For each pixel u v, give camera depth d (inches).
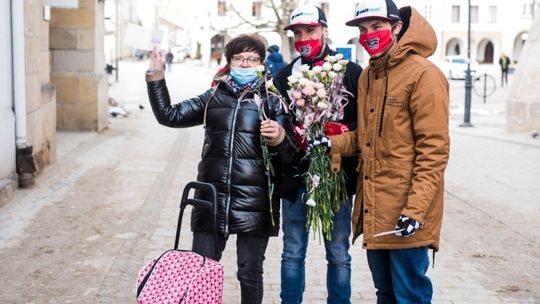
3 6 335.6
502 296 215.5
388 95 149.0
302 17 175.0
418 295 152.1
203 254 165.5
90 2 573.0
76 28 573.6
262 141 164.2
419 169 144.6
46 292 209.0
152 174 401.1
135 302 202.4
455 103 1056.8
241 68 167.0
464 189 382.9
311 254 255.4
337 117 168.7
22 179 350.3
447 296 214.2
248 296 169.6
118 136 566.6
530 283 228.4
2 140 328.5
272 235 169.9
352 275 233.0
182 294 137.3
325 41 180.4
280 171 171.0
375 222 150.9
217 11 2285.9
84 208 314.3
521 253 263.0
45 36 412.5
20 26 346.3
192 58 2667.3
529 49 662.5
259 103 164.1
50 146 416.5
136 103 910.4
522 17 2529.5
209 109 168.9
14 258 240.8
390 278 158.7
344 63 166.6
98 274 226.1
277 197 171.0
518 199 357.1
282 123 167.5
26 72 358.6
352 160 172.6
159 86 169.3
